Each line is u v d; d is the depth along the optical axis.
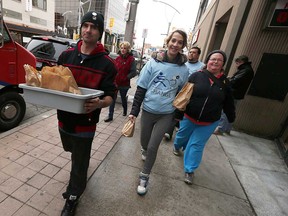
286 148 3.73
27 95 1.37
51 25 21.33
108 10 46.31
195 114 2.29
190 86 2.08
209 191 2.44
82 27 1.43
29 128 3.23
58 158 2.56
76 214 1.82
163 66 2.02
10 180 2.07
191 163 2.48
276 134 4.28
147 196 2.19
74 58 1.52
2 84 2.90
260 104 4.27
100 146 3.04
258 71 4.14
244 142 4.04
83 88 1.50
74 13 46.88
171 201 2.18
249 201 2.36
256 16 3.96
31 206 1.82
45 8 20.00
